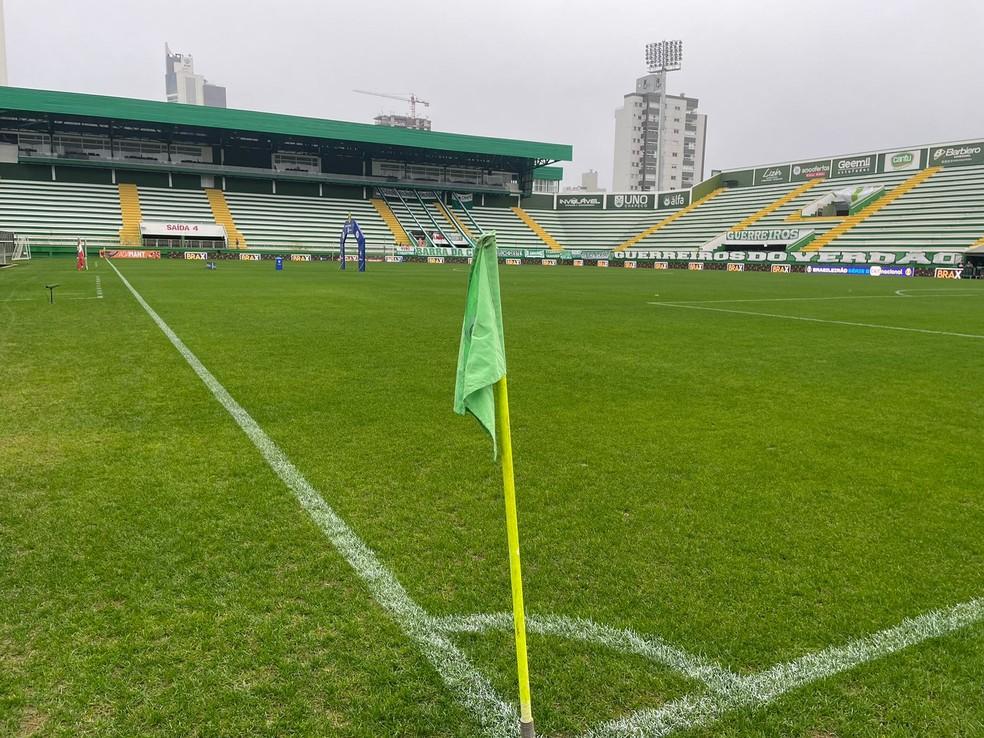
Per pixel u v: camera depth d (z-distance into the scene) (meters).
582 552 3.71
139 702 2.50
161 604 3.13
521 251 69.25
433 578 3.40
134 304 16.78
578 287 28.45
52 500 4.34
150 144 65.50
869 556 3.71
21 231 56.56
